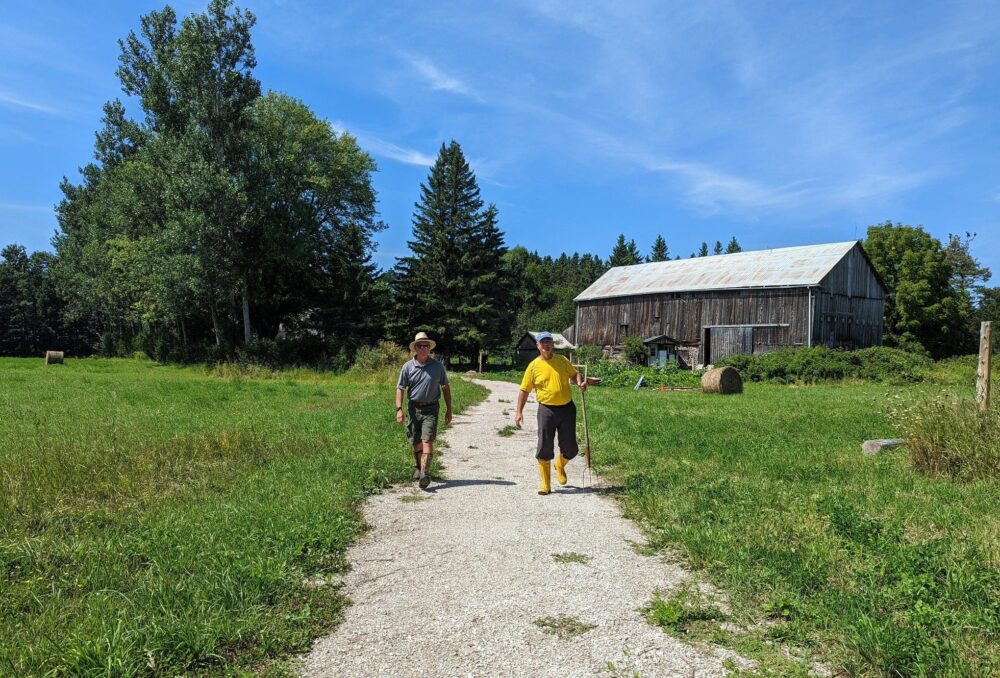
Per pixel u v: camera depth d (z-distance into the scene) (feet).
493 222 194.18
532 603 13.16
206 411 45.24
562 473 23.76
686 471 25.70
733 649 11.14
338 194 164.35
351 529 17.95
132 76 135.74
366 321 161.58
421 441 24.68
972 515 17.99
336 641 11.53
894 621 11.48
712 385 76.38
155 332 178.50
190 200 120.47
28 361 139.54
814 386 91.45
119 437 30.96
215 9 123.13
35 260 273.95
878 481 22.75
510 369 187.11
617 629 11.95
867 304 133.59
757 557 15.07
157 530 16.61
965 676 9.57
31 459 24.00
